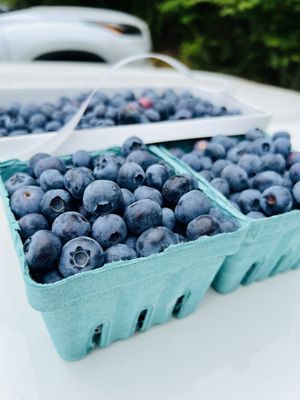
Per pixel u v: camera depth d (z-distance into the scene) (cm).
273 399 15
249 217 16
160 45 131
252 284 20
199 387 15
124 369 15
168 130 24
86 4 133
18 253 12
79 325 13
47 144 21
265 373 16
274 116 40
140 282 13
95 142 23
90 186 15
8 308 17
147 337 17
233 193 19
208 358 16
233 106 31
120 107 28
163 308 16
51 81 41
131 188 17
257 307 19
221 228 15
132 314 15
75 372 15
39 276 13
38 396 14
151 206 14
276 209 17
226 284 18
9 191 17
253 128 25
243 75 93
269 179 18
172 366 16
